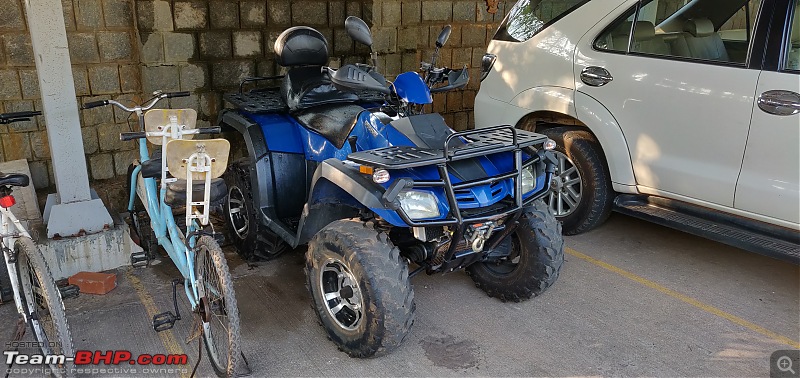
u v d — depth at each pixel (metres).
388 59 6.36
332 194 3.21
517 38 4.68
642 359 3.11
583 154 4.32
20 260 2.86
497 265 3.72
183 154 2.65
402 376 2.96
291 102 3.95
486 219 2.88
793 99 3.28
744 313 3.56
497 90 4.79
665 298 3.73
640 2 3.98
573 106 4.27
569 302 3.69
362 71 3.14
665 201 3.99
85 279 3.74
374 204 2.71
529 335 3.33
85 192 3.99
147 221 4.59
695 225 3.76
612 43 4.12
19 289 2.92
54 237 3.86
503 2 7.15
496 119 4.79
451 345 3.23
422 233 2.89
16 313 3.49
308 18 5.68
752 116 3.44
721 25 3.69
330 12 5.80
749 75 3.47
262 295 3.76
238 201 4.24
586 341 3.27
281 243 4.02
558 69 4.35
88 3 4.80
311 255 3.11
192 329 3.11
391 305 2.80
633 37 4.02
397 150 2.94
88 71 4.92
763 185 3.44
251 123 3.96
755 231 3.59
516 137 3.03
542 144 3.21
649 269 4.13
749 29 3.54
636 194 4.13
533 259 3.40
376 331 2.83
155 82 5.06
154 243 4.32
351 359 3.10
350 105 3.88
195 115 3.55
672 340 3.28
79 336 3.26
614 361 3.09
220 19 5.20
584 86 4.20
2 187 2.80
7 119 3.11
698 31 3.78
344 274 3.01
